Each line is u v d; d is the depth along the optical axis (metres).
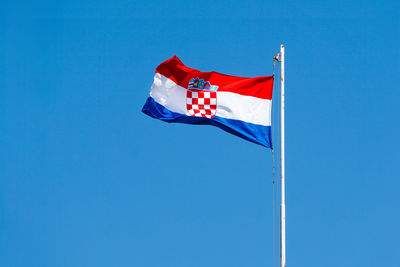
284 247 17.09
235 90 19.44
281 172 17.44
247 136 19.09
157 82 19.91
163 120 19.70
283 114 17.88
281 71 18.12
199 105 19.59
